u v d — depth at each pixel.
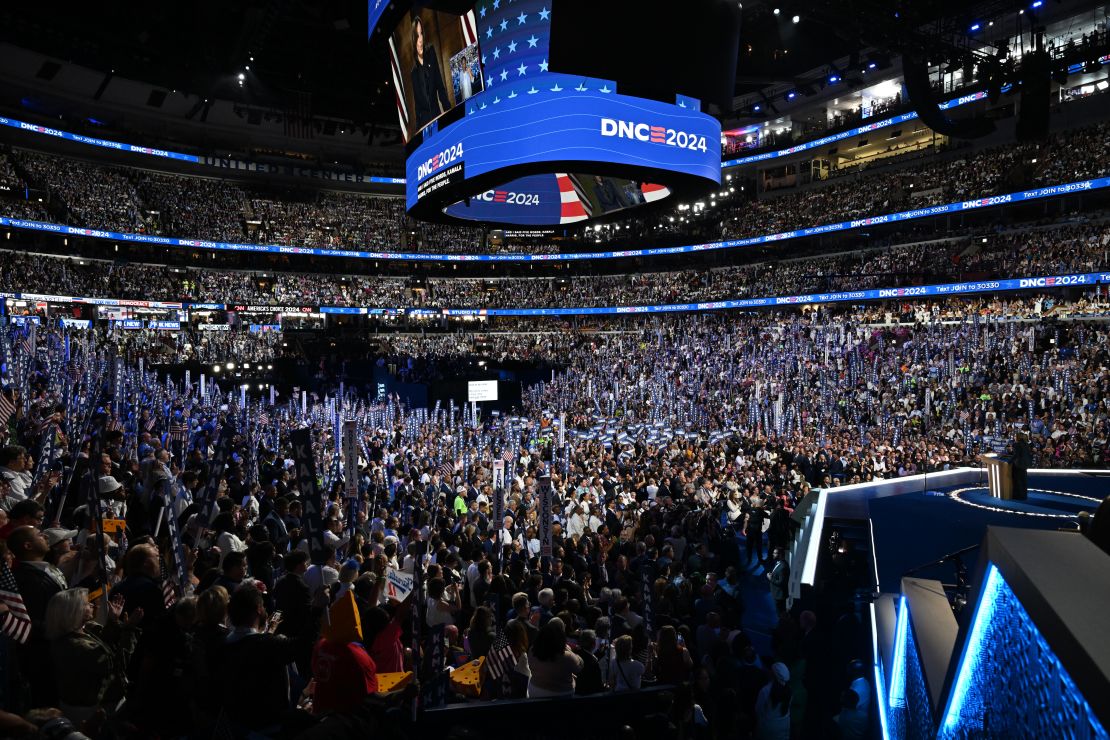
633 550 15.15
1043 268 44.44
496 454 26.89
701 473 23.66
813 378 40.78
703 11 23.50
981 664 2.88
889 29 38.03
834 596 14.10
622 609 9.88
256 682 5.00
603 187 32.06
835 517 17.20
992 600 2.68
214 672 5.11
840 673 11.70
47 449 9.91
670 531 16.62
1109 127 47.62
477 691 7.54
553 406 48.06
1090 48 46.62
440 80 25.50
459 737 6.42
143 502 11.84
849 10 37.50
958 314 45.41
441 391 48.44
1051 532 2.59
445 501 18.23
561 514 17.53
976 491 20.30
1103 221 45.50
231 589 6.73
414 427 34.00
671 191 29.30
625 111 23.41
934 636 5.01
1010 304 44.81
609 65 22.59
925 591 6.09
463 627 10.20
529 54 23.14
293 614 6.70
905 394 36.19
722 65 24.56
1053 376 33.06
